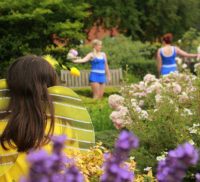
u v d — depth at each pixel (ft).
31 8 45.14
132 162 11.37
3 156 10.27
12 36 44.42
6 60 44.52
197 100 19.57
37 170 5.06
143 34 78.43
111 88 60.75
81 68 66.74
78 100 11.00
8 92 10.58
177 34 81.97
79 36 46.42
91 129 11.08
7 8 44.52
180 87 23.90
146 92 24.79
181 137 17.76
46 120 10.41
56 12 46.68
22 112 10.32
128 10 75.51
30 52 44.52
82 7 47.91
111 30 78.23
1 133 10.32
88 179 10.31
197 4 83.20
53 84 10.83
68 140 10.76
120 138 5.66
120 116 21.79
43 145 10.23
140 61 72.02
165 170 5.68
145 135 18.39
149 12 78.84
